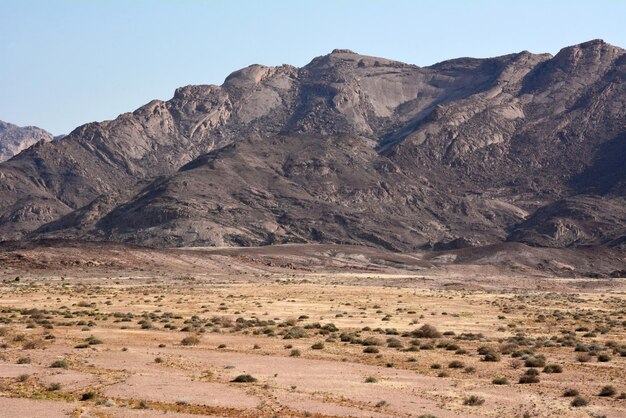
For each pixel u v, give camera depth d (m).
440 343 80.44
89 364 62.72
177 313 114.19
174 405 47.69
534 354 72.38
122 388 52.38
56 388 51.81
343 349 76.00
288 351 74.12
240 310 121.12
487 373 62.62
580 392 54.75
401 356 71.94
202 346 76.31
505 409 48.94
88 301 133.12
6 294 146.38
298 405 48.41
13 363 62.91
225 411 46.31
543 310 134.88
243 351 73.50
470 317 116.94
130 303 130.62
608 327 104.25
